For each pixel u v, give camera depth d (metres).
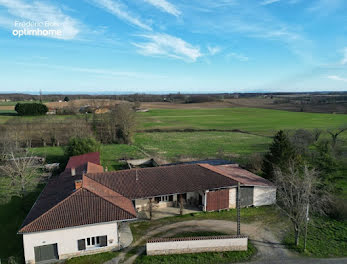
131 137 80.56
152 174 32.72
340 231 26.89
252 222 28.95
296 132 60.06
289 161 33.09
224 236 23.25
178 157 58.72
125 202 26.67
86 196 24.69
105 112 88.31
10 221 29.02
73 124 75.38
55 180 32.72
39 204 25.58
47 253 22.11
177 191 29.72
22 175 35.38
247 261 21.94
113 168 51.06
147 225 27.98
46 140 75.56
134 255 22.72
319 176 33.62
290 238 25.66
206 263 21.62
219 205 31.53
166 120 124.88
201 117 134.75
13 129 71.31
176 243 22.70
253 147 69.94
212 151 65.38
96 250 22.97
